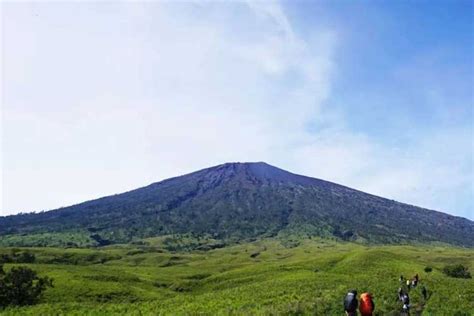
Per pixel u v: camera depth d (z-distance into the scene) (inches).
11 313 2364.7
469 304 1785.2
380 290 2206.0
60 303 2807.6
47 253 6289.4
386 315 1556.3
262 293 2539.4
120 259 6860.2
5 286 2933.1
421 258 6230.3
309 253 7819.9
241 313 1782.7
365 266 4256.9
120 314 2236.7
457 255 6584.6
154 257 7150.6
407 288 2281.0
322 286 2677.2
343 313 1521.9
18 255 5511.8
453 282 2812.5
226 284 4037.9
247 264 6166.3
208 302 2374.5
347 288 2336.4
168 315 2033.7
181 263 6840.6
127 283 3973.9
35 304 2910.9
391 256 4820.4
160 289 4035.4
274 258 7263.8
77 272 4119.1
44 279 3255.4
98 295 3294.8
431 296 2052.2
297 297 2119.8
